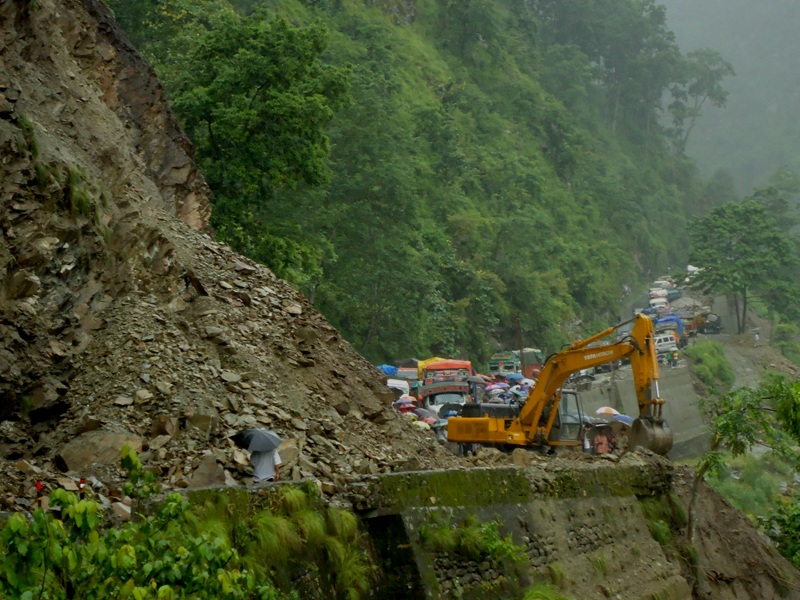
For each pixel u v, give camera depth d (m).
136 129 20.66
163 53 38.84
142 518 7.50
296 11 92.50
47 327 12.01
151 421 11.40
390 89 87.06
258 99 29.62
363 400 15.84
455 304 68.94
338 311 51.31
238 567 7.85
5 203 11.91
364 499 10.45
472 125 112.50
